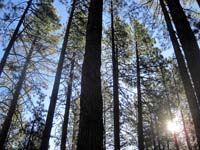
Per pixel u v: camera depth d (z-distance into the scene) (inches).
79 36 646.5
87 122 166.6
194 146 1003.3
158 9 477.7
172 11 303.9
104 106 810.2
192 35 279.3
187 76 359.9
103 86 746.8
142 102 816.3
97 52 205.2
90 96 179.2
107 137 855.1
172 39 409.4
